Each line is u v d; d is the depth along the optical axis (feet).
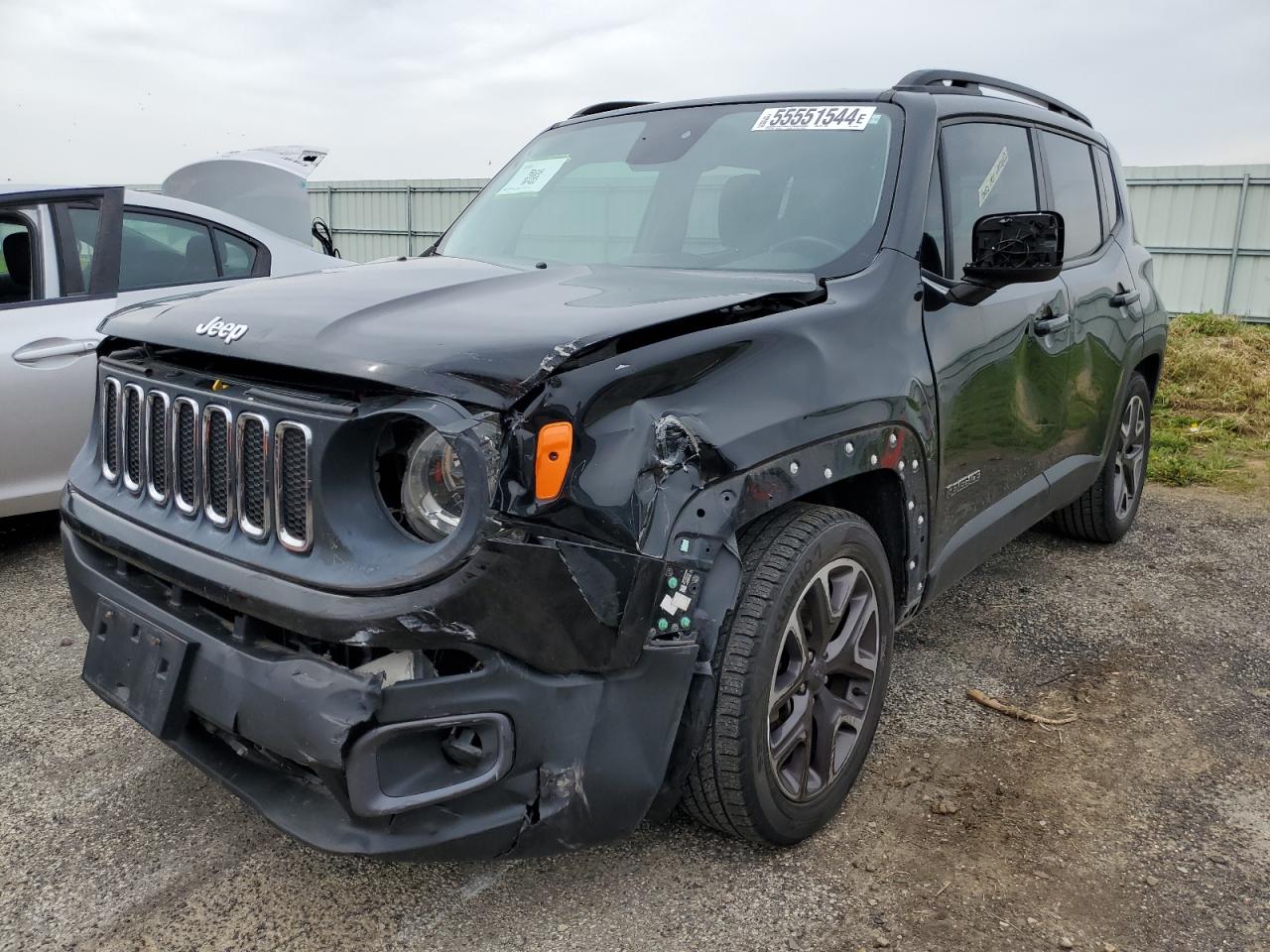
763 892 7.53
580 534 6.00
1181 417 27.27
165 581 7.37
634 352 6.41
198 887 7.56
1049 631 12.75
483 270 9.05
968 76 11.36
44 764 9.27
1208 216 58.29
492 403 5.72
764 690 7.15
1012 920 7.25
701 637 6.69
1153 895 7.55
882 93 10.36
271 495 6.34
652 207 10.35
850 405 7.75
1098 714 10.50
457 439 5.71
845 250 9.12
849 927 7.15
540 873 7.74
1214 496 19.88
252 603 6.23
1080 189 13.88
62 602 13.25
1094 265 13.78
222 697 6.39
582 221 10.78
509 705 6.02
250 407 6.47
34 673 11.14
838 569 7.97
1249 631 12.82
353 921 7.18
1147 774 9.30
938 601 13.76
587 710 6.26
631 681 6.40
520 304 7.25
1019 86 12.67
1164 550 16.16
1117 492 15.88
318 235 22.81
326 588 5.94
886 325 8.54
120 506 7.61
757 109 10.86
